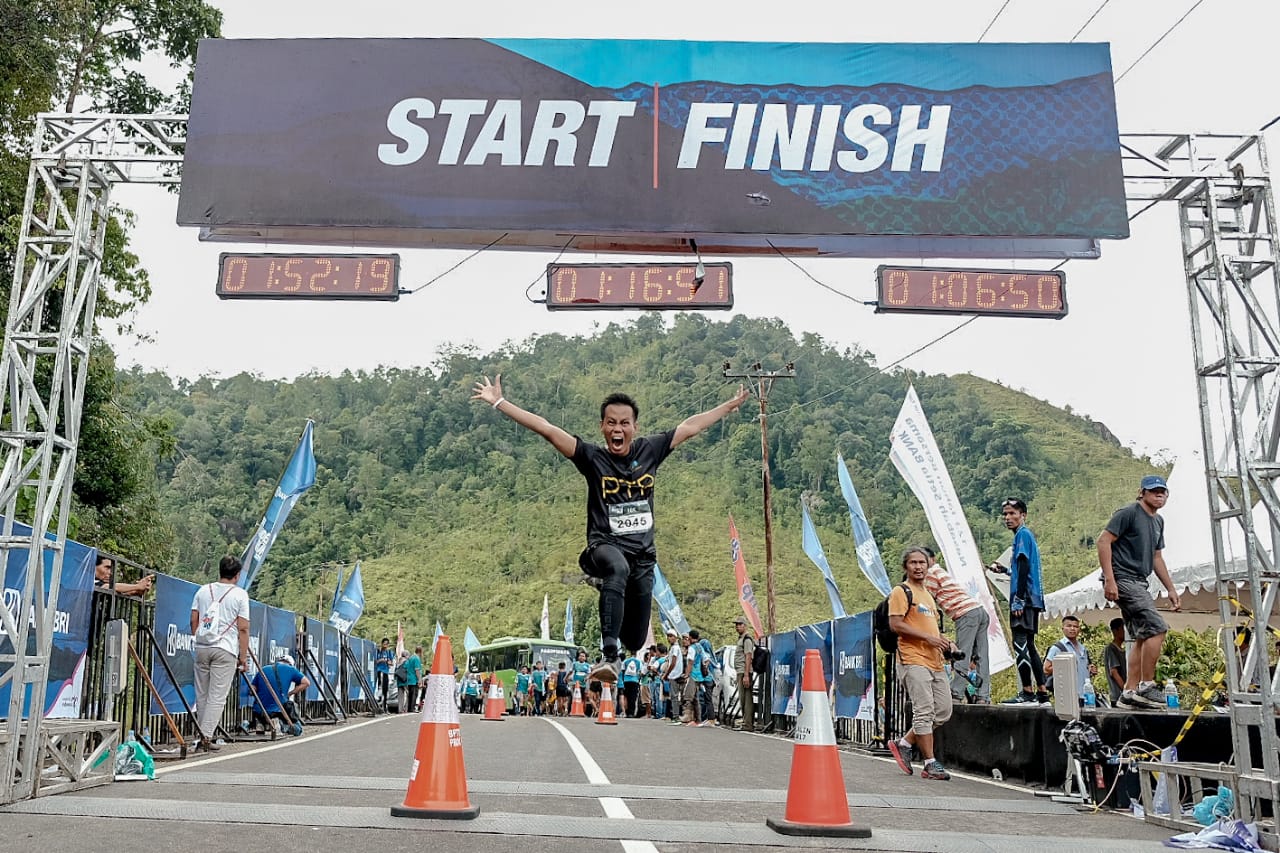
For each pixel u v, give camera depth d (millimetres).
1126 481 99875
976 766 9547
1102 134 8047
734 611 90750
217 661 10023
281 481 18672
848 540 103375
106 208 8047
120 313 22266
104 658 8383
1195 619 15375
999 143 8055
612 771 8812
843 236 8383
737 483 115875
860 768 10203
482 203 7871
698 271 8234
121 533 23516
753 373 29688
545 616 52312
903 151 8039
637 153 7977
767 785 7973
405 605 103062
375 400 151875
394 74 8070
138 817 5508
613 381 149125
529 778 8055
